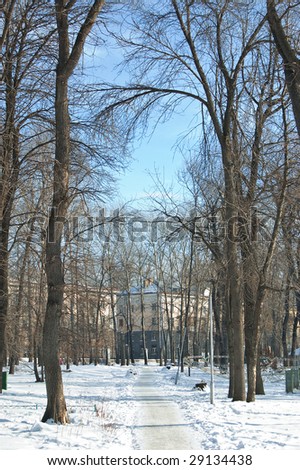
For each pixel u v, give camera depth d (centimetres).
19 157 1939
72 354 4034
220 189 2330
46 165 1809
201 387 2875
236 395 2134
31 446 1034
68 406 1845
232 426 1384
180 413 1736
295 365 3659
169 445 1117
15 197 1895
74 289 3036
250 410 1773
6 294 2150
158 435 1260
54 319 1408
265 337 6216
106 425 1344
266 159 2044
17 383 3394
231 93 2081
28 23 1636
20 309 3238
